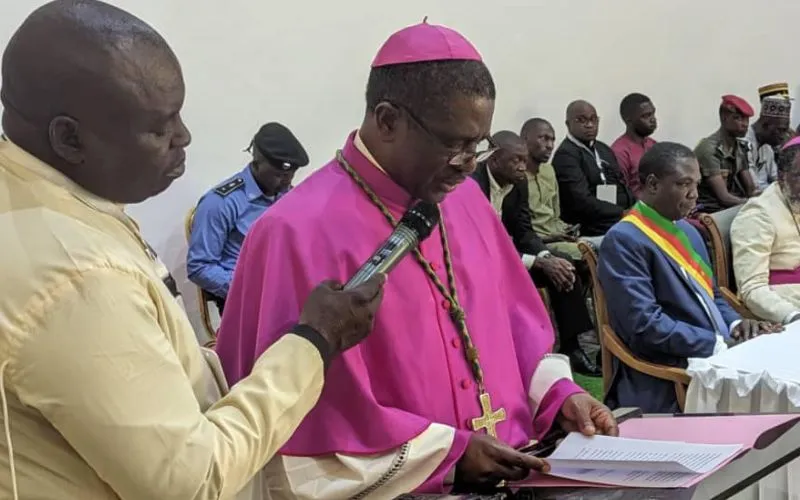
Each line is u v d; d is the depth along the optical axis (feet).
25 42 3.01
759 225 11.05
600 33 20.42
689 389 8.13
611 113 20.93
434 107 4.22
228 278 12.49
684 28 22.21
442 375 4.61
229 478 3.10
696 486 3.98
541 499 4.09
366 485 4.22
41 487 2.98
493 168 15.80
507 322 5.16
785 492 7.22
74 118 3.01
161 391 2.96
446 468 4.30
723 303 10.14
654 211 9.46
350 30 15.69
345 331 3.65
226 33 14.14
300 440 4.26
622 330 9.36
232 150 14.42
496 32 18.45
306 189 4.73
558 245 15.90
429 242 4.80
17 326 2.82
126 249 3.15
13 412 2.94
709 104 23.07
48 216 2.99
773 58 24.43
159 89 3.06
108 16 3.06
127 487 2.91
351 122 15.90
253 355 4.50
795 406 7.34
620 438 4.69
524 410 5.03
